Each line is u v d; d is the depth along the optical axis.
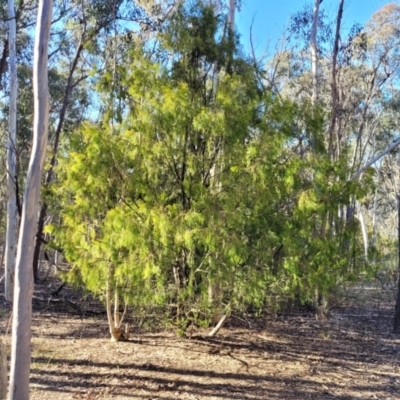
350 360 7.76
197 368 6.75
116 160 6.53
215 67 7.71
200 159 7.02
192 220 6.01
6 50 14.41
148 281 6.71
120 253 6.60
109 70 8.27
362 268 7.17
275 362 7.32
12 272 11.42
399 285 10.37
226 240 6.20
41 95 4.07
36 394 5.53
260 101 7.03
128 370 6.54
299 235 6.62
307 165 6.70
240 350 7.80
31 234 4.02
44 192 7.59
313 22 13.23
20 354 3.96
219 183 6.77
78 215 6.87
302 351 8.10
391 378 6.90
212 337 8.34
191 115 6.59
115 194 6.72
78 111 17.55
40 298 11.56
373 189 6.98
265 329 9.36
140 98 6.86
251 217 6.49
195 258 6.78
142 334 8.45
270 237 6.58
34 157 4.04
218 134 6.67
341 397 5.97
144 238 6.21
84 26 13.08
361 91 18.14
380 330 10.42
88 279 6.72
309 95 14.41
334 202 6.66
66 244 6.80
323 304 10.85
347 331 10.07
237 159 6.61
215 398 5.68
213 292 7.09
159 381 6.16
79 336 8.34
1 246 25.59
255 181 6.34
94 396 5.54
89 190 6.62
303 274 6.69
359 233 7.21
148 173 6.73
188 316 7.61
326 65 14.70
